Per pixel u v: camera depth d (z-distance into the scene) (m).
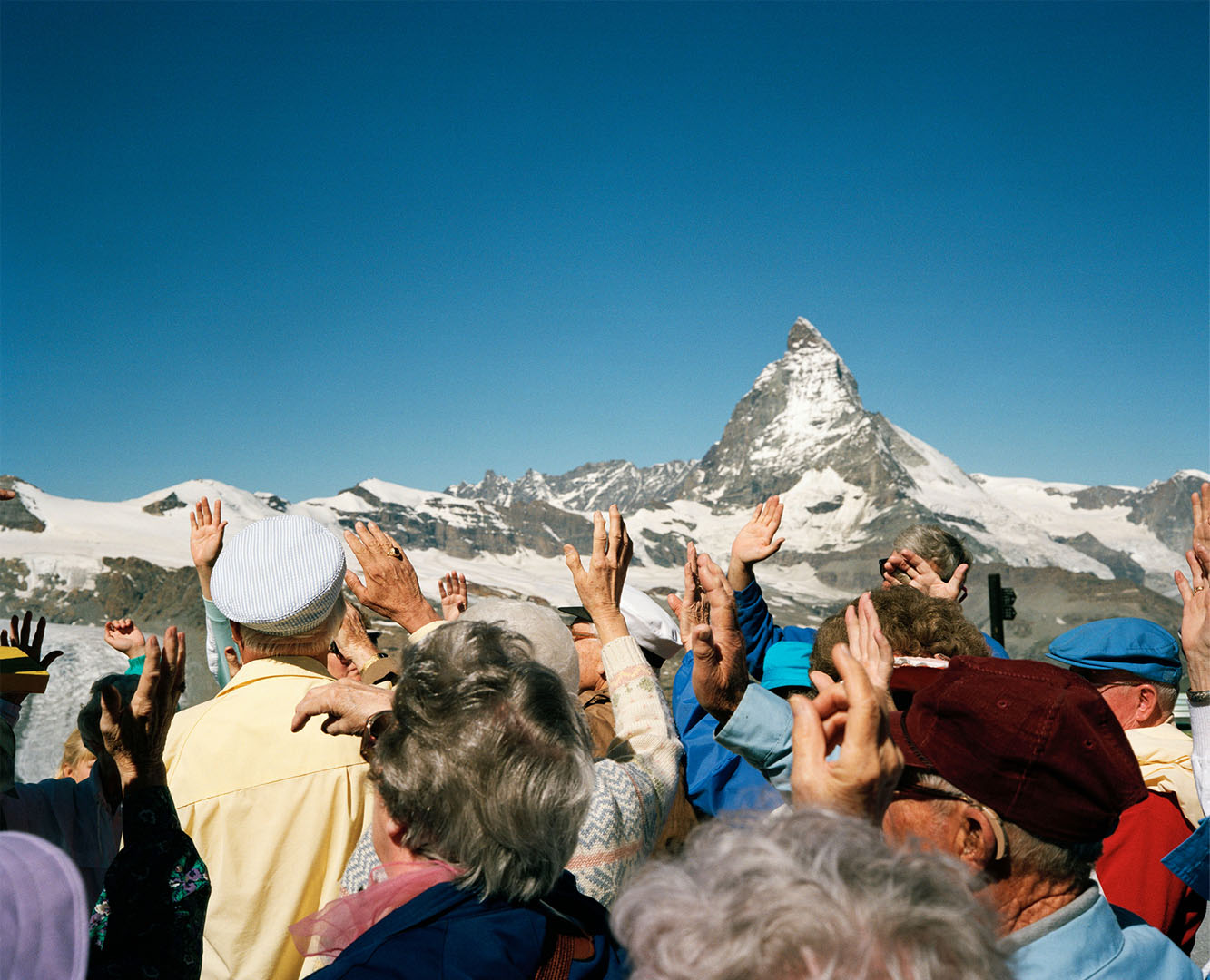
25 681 3.24
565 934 2.27
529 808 2.21
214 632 4.28
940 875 1.58
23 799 3.11
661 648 4.73
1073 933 2.21
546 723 2.32
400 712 2.35
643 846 2.88
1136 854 3.47
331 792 3.33
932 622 3.17
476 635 2.49
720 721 3.25
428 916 2.18
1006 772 2.13
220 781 3.30
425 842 2.28
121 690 2.64
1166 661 4.00
